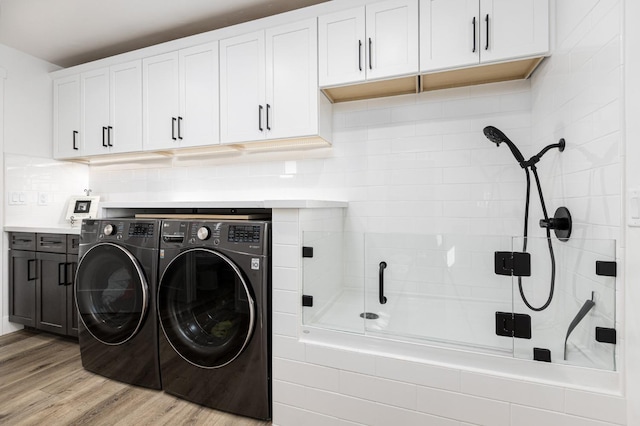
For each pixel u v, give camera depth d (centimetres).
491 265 129
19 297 260
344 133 223
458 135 198
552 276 124
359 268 181
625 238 102
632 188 99
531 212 181
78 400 169
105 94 256
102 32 239
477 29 162
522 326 123
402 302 144
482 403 121
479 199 193
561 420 112
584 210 122
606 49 108
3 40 249
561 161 143
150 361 176
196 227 163
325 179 229
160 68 235
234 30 212
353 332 142
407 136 209
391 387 133
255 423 153
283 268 150
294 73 198
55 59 280
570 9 134
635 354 101
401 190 210
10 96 261
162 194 281
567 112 137
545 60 161
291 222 149
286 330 149
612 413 106
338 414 141
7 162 261
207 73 221
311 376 145
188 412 160
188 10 213
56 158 281
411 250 143
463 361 125
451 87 199
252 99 209
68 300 239
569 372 113
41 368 202
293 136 199
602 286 110
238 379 156
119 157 283
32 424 150
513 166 187
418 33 172
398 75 176
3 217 260
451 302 135
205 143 222
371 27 181
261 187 248
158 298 169
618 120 102
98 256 188
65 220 295
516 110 186
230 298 155
